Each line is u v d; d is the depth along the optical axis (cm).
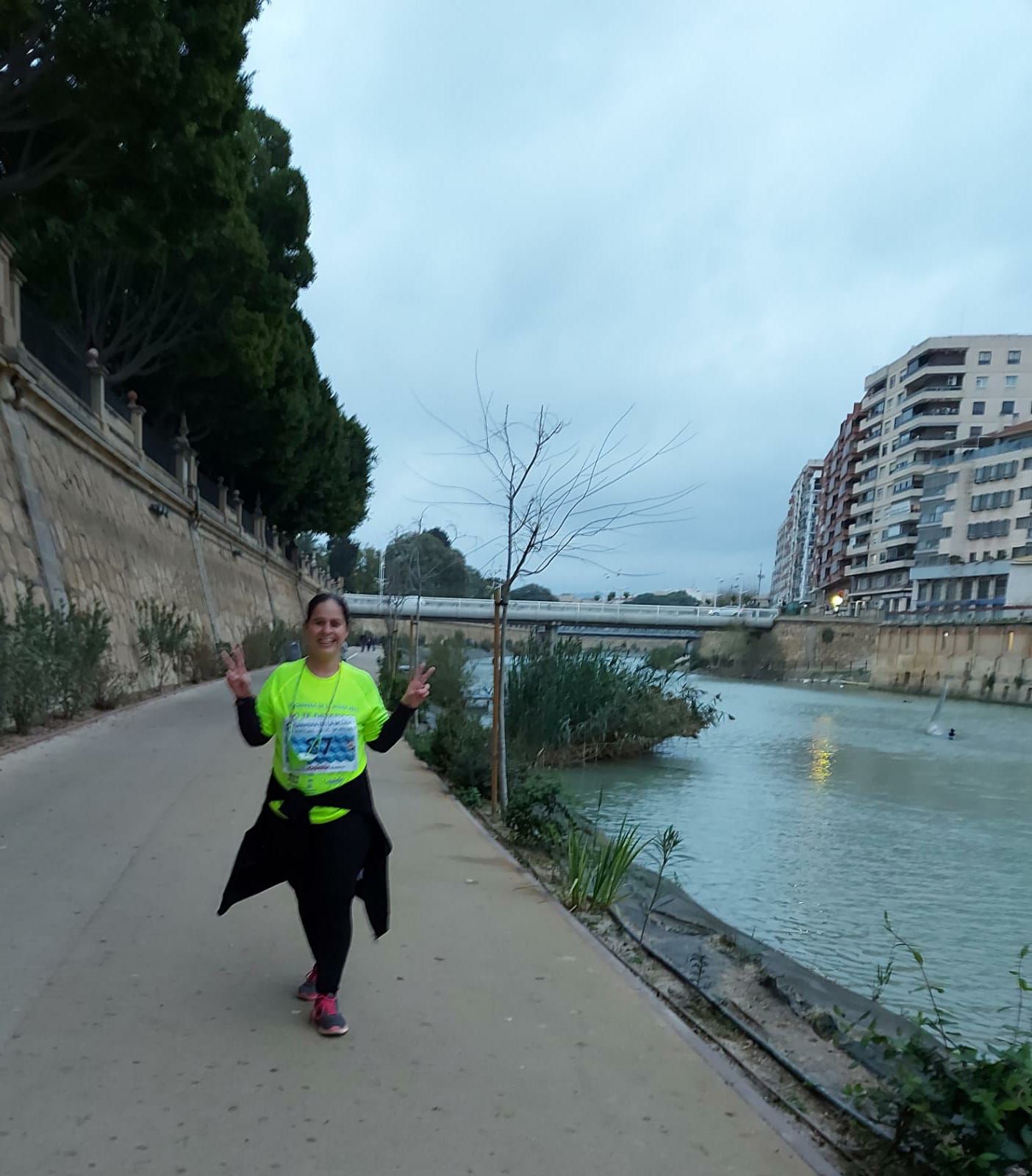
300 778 329
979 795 1630
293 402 3098
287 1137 257
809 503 14600
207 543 2916
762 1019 441
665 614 7044
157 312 2355
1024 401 8806
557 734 1622
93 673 1251
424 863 599
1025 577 6306
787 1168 257
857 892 905
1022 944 757
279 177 2809
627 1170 250
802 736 2606
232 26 1327
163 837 591
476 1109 279
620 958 455
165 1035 317
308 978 356
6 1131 252
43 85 1223
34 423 1465
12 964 373
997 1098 252
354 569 8706
